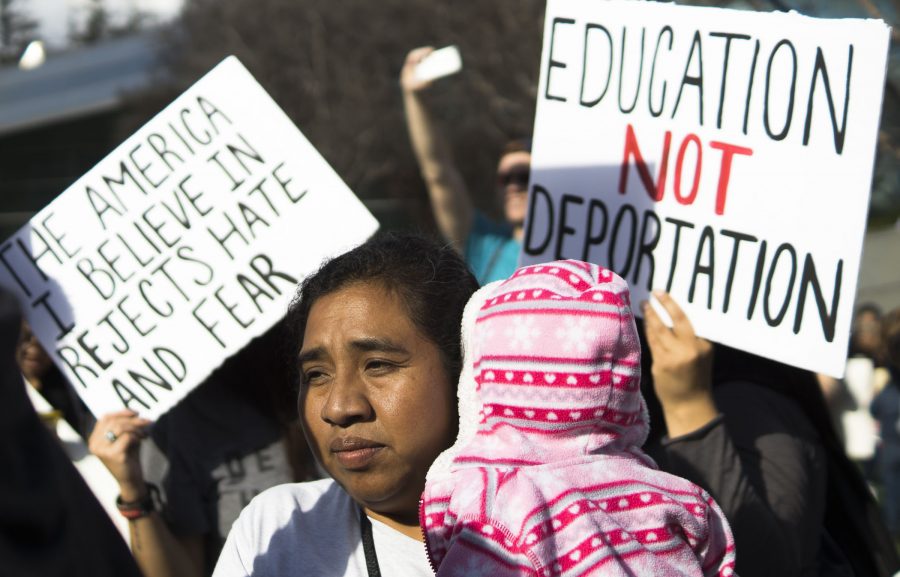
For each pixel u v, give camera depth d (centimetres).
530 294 233
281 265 378
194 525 364
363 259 253
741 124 341
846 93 323
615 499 227
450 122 3878
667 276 350
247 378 377
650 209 356
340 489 265
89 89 4516
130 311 381
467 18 3931
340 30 4181
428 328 246
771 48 337
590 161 369
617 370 231
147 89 4188
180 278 381
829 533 376
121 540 169
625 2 365
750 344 334
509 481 224
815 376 365
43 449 156
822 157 326
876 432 1173
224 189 385
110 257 385
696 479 307
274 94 4269
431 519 233
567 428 230
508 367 231
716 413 318
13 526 149
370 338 242
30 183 4366
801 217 328
